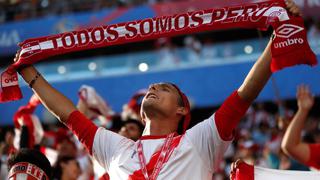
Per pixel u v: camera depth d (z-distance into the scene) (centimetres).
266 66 644
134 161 657
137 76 3653
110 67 3691
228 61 3591
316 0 3556
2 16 4041
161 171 644
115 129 1201
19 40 3981
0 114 3597
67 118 699
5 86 710
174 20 688
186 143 655
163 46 3712
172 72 3634
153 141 668
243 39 3969
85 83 3681
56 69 3706
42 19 3972
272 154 1870
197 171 648
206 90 3597
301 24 640
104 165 685
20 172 679
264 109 3325
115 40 702
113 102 3662
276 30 644
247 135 2456
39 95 710
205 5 3684
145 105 691
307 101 824
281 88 3503
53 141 1455
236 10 672
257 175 680
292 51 632
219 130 652
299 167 1432
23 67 716
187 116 709
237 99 653
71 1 4003
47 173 693
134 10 3856
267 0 677
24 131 919
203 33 3912
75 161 1200
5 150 1230
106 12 3903
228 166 2261
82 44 707
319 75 3472
